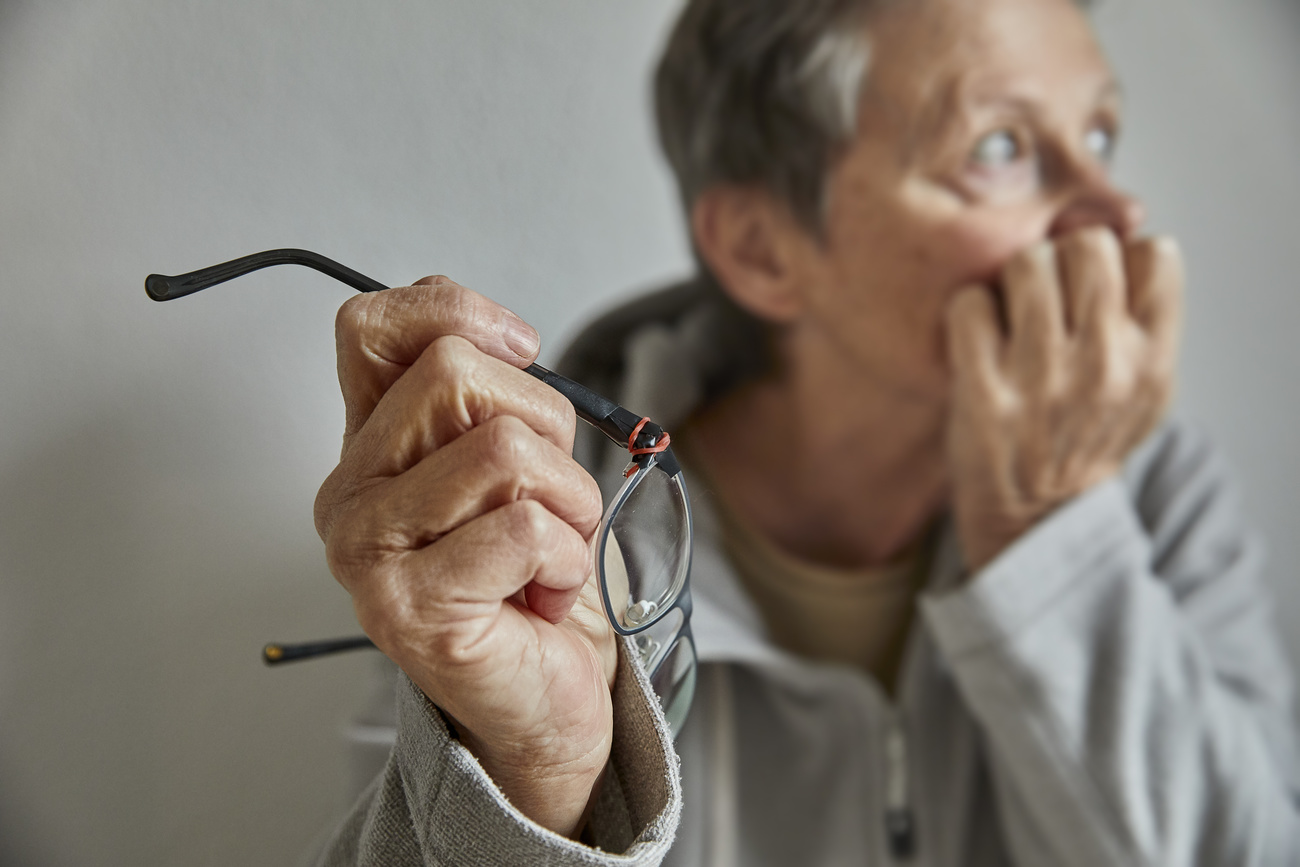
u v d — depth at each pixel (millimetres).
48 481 675
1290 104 928
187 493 695
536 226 794
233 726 696
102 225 678
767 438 899
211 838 686
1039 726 873
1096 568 885
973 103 854
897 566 945
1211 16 910
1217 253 938
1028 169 883
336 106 722
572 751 340
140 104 683
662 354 848
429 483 306
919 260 874
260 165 705
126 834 686
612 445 566
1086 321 885
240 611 700
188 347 692
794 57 824
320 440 715
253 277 700
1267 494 952
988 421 896
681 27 814
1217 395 949
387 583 301
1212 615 927
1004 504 904
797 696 916
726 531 900
